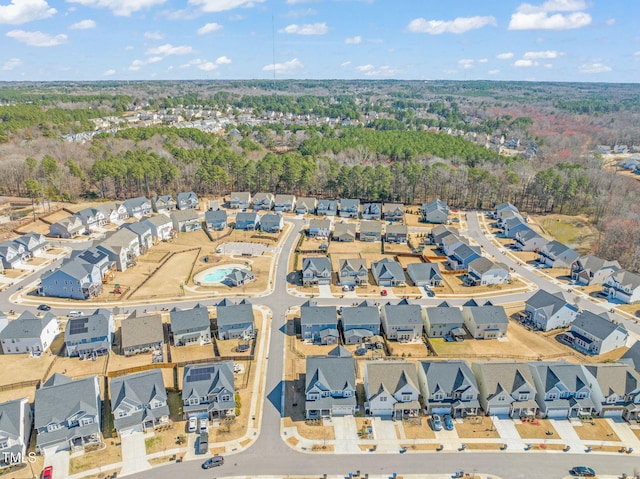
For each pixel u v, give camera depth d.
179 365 78.50
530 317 97.31
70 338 81.31
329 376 70.44
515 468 59.28
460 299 105.75
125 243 121.19
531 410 68.50
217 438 63.84
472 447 62.62
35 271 116.94
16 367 79.00
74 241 137.38
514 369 70.81
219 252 132.00
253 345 85.88
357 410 69.44
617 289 106.75
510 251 136.75
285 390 73.81
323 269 111.94
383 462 60.06
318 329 87.88
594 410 69.88
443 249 133.12
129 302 102.00
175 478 57.34
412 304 95.19
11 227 144.12
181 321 86.44
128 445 62.44
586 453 61.84
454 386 69.25
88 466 58.97
